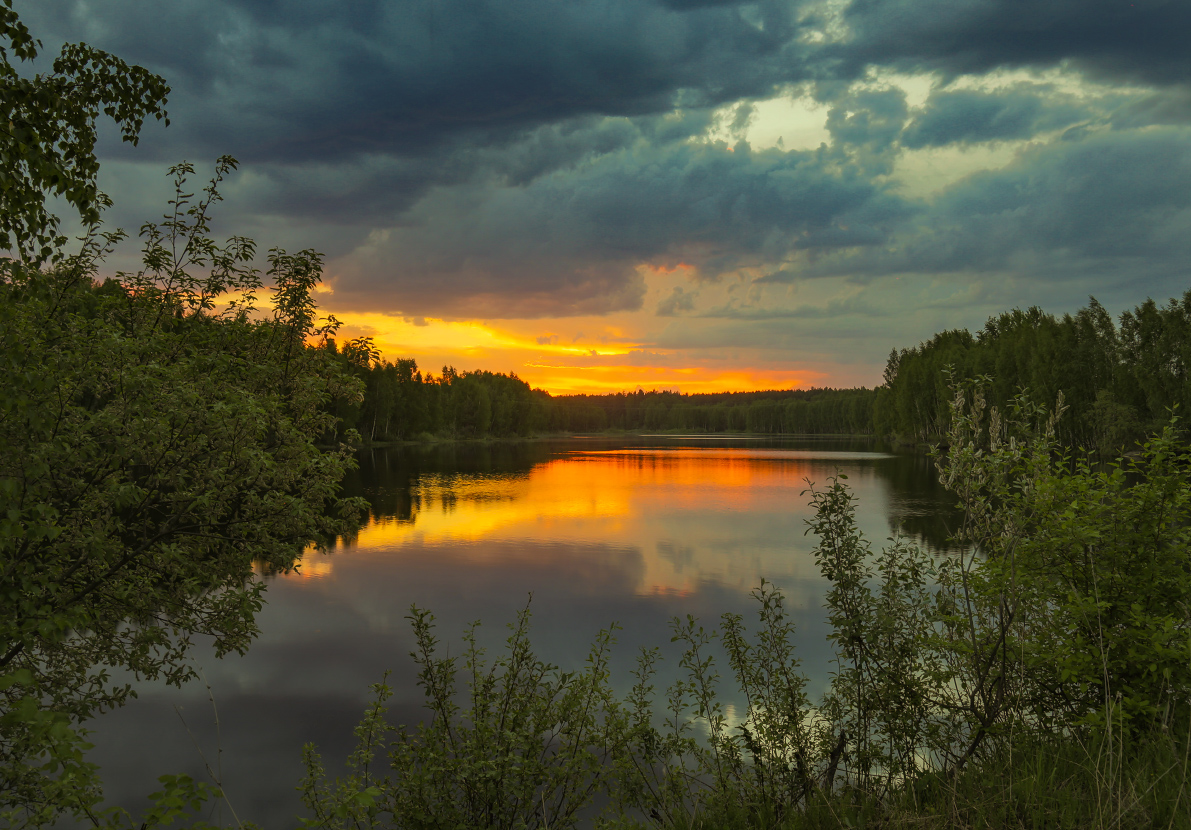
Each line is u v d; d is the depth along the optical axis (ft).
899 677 17.26
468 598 63.05
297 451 30.71
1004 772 15.56
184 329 32.89
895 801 16.06
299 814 27.99
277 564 29.76
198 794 10.34
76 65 21.47
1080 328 222.07
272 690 41.34
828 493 18.29
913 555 18.74
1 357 18.12
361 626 54.08
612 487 171.12
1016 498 17.08
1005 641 17.42
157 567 28.45
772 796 17.74
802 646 45.75
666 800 19.44
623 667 43.32
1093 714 15.15
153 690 41.24
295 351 36.94
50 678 27.55
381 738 20.20
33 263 17.84
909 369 332.60
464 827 17.49
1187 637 14.82
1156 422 176.96
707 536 99.04
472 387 483.51
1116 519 16.79
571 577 71.92
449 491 157.99
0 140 16.08
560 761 19.51
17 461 21.09
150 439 24.79
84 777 10.16
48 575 23.70
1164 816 12.71
